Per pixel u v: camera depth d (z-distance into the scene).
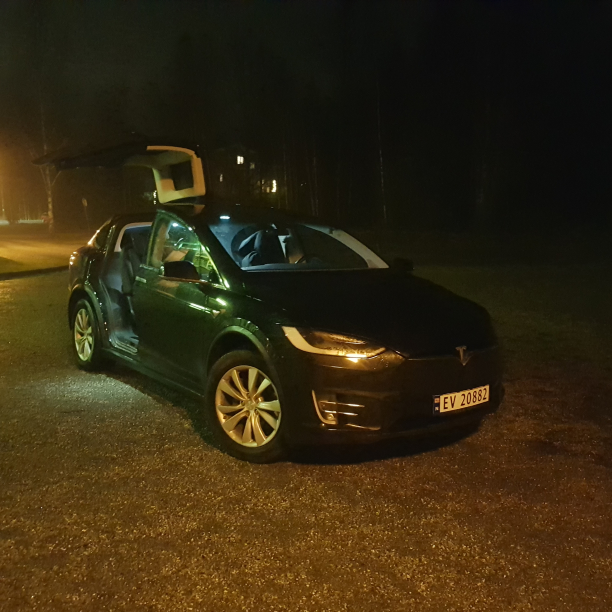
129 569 3.07
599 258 21.98
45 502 3.75
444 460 4.43
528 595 2.89
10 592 2.87
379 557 3.19
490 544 3.33
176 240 5.75
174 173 7.87
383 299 4.64
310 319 4.16
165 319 5.21
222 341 4.63
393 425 4.05
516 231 32.03
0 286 14.51
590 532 3.47
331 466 4.30
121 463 4.32
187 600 2.83
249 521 3.54
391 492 3.93
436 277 15.87
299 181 40.97
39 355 7.42
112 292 6.34
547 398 5.89
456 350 4.21
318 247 6.10
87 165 7.86
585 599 2.87
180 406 5.55
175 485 3.99
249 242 5.57
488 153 34.19
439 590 2.92
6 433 4.87
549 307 11.09
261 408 4.30
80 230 47.59
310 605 2.80
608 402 5.79
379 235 32.56
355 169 40.19
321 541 3.34
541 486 4.03
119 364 6.58
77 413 5.34
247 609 2.77
